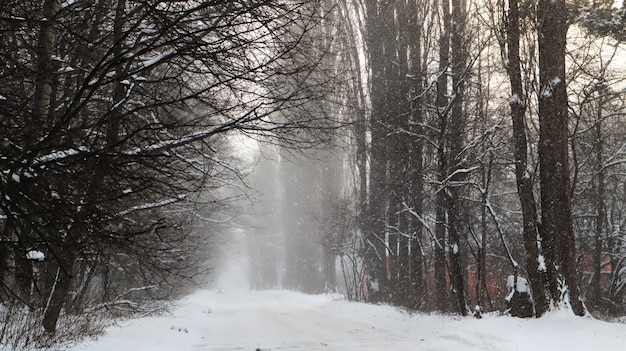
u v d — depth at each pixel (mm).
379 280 28734
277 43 6996
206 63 6797
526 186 14805
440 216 21562
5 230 6895
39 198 5973
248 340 14398
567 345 10773
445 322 16828
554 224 14227
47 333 9312
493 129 17250
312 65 7305
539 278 14109
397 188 22922
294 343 13586
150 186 6688
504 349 11539
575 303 13766
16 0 6473
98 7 7422
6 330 8305
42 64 7254
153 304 21203
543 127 14633
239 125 7312
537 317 13953
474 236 18281
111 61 6070
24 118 6258
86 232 6277
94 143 6422
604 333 11438
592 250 30297
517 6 15273
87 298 16344
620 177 28578
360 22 26922
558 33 14477
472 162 19531
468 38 19203
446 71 19891
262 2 6438
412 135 20469
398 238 26984
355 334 15727
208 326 19016
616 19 17188
